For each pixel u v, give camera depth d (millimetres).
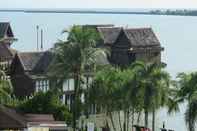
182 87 115000
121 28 182625
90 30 129500
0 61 181375
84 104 131750
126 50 179750
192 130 111188
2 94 123188
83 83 130375
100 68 134000
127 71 128375
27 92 160500
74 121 129625
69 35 128375
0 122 98375
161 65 126125
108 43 180375
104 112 139125
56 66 128625
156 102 122812
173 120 147250
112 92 128625
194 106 109688
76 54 127250
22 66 162000
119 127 142625
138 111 133375
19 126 98812
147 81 122500
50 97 131125
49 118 114875
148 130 127625
